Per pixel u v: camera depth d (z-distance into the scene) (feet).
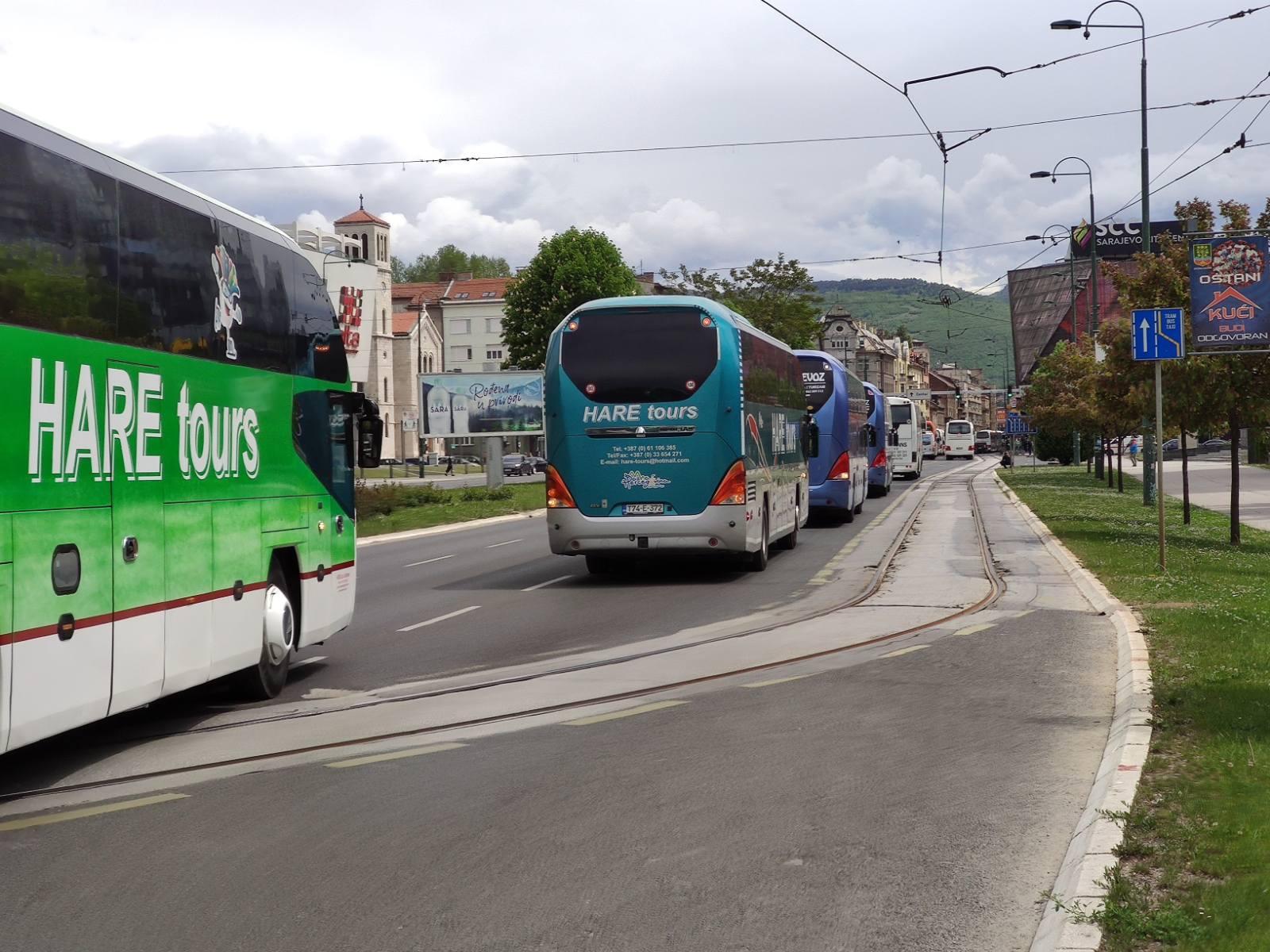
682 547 62.18
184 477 29.86
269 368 35.42
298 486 37.52
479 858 19.92
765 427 70.49
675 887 18.37
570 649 43.09
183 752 28.63
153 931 16.90
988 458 438.40
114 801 24.13
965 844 20.35
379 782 25.13
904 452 223.92
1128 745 25.32
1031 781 24.29
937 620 48.16
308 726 31.32
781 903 17.66
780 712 31.60
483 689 35.91
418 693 35.65
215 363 31.78
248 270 34.32
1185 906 15.92
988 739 28.14
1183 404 80.07
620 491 62.44
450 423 197.06
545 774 25.45
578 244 270.46
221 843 21.06
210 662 31.12
